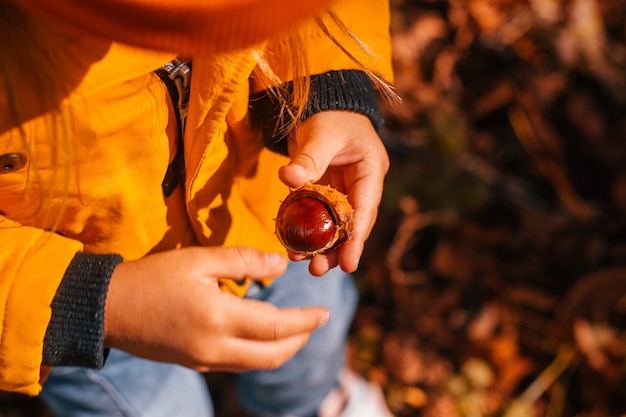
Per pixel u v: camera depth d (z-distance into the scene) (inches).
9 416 34.4
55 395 26.0
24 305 17.6
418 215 38.8
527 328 37.6
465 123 41.3
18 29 14.8
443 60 42.5
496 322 37.6
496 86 42.0
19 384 18.4
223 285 23.1
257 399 31.4
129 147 18.0
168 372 26.7
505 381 36.5
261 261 18.8
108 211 19.3
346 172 20.3
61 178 17.7
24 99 16.0
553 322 37.5
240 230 23.0
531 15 43.3
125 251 20.7
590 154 40.6
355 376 34.2
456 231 39.1
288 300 26.2
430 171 39.2
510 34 43.0
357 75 20.3
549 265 38.5
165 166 19.2
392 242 38.6
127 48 16.2
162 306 18.0
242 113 19.6
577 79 42.0
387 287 38.3
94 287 17.8
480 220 39.2
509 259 38.7
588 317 37.1
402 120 40.6
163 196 20.3
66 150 16.0
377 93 40.5
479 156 40.7
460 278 38.5
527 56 42.4
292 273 25.8
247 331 18.6
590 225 38.9
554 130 41.2
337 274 27.8
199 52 13.0
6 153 16.9
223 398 36.7
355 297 29.8
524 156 40.9
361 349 37.1
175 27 12.7
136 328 18.2
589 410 35.5
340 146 19.6
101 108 16.8
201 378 31.1
